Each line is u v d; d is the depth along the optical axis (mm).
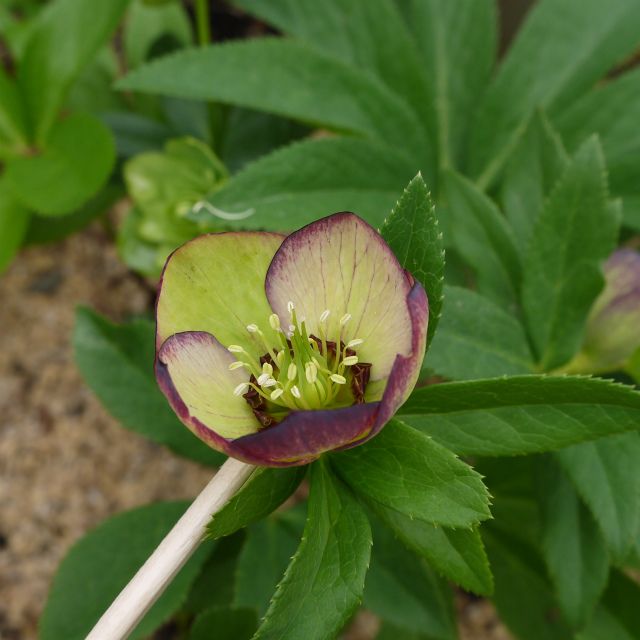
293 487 331
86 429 551
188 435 432
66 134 495
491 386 331
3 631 509
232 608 403
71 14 495
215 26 639
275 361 333
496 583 457
